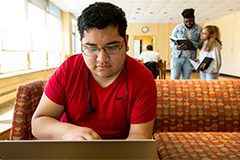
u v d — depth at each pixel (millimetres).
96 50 580
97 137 574
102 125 748
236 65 8867
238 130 1214
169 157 814
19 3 4867
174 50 2783
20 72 4301
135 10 8422
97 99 724
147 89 722
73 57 778
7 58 4250
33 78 4789
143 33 11781
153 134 1199
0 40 4066
